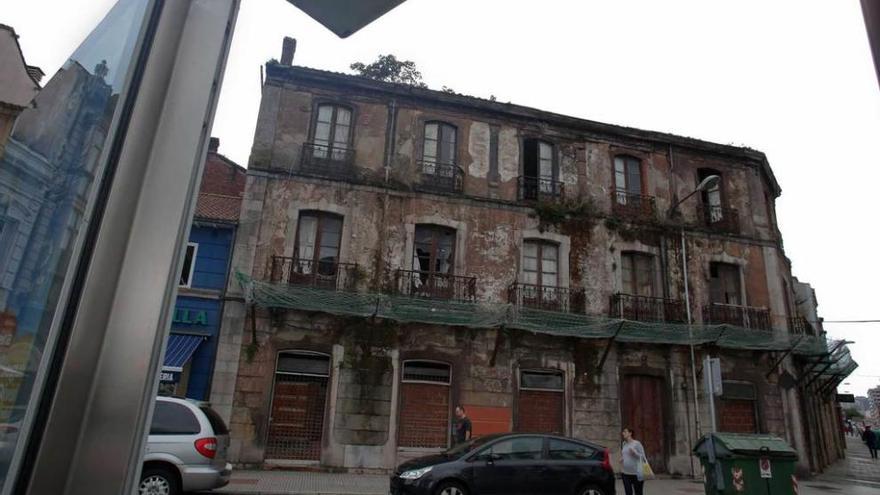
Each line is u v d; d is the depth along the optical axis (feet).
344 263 53.36
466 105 61.82
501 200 59.41
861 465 84.43
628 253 62.85
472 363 53.72
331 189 55.36
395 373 51.60
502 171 61.21
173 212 3.73
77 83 3.81
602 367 56.80
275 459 47.83
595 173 64.64
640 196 65.16
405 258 55.26
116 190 3.62
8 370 3.25
